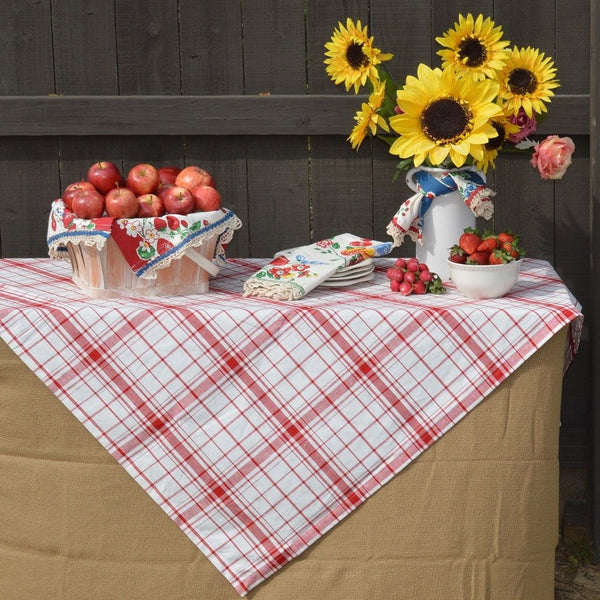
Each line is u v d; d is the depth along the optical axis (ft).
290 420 8.02
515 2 10.54
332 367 7.95
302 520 8.17
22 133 10.77
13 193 11.07
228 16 10.69
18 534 8.43
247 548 8.21
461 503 8.13
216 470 8.11
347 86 9.11
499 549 8.19
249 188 11.01
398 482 8.13
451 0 10.57
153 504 8.24
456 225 8.96
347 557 8.25
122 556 8.34
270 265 8.86
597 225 10.37
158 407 8.02
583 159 10.80
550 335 7.81
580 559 10.57
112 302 8.21
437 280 8.59
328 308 7.98
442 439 8.06
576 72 10.62
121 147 10.96
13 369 8.13
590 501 10.70
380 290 8.75
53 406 8.15
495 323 7.86
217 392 8.01
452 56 8.79
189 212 8.45
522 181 10.90
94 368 7.98
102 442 8.06
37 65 10.82
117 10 10.71
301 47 10.70
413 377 7.96
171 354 7.95
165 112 10.69
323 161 10.94
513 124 9.00
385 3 10.61
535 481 8.13
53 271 9.58
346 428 8.03
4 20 10.75
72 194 8.48
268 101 10.64
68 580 8.41
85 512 8.28
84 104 10.69
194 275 8.60
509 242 8.28
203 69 10.78
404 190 10.96
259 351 7.94
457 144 8.42
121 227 8.14
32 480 8.31
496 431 8.04
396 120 8.52
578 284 11.05
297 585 8.30
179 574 8.34
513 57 8.96
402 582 8.27
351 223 11.05
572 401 11.19
